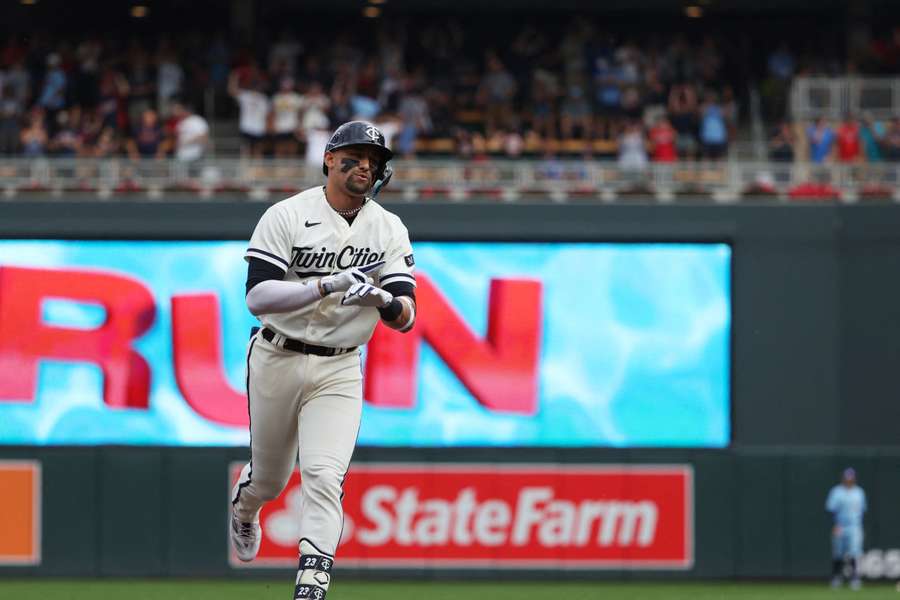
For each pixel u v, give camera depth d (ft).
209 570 193.98
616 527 195.93
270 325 68.28
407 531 195.00
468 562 195.11
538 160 220.02
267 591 176.45
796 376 199.31
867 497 195.62
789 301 199.62
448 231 197.06
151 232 195.52
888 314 200.03
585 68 236.43
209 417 195.00
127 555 193.98
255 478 73.05
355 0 262.88
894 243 200.13
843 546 190.80
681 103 221.87
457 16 265.95
